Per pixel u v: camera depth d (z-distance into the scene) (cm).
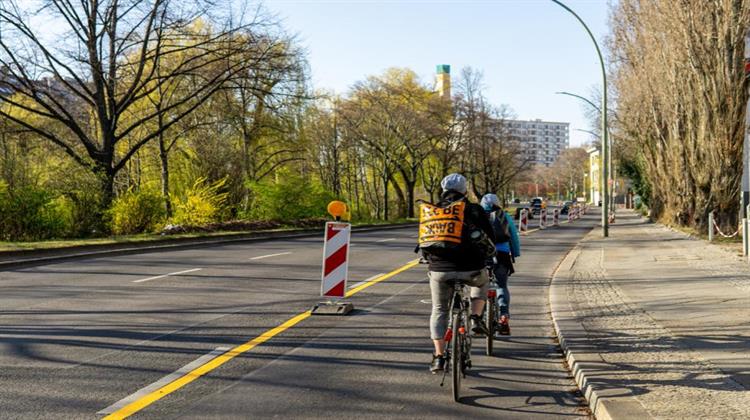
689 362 662
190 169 3484
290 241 2905
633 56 3894
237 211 3653
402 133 6069
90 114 3759
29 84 2816
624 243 2600
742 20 2483
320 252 2198
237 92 3816
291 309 1051
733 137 2614
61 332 850
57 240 2288
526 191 19075
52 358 712
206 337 832
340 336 848
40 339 806
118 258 1947
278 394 593
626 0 3647
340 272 1032
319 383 630
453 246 590
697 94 2684
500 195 9831
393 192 8131
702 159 2711
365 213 6184
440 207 609
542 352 775
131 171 4325
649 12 3259
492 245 604
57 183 2566
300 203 4066
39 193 2389
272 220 3691
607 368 639
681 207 3419
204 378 643
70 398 572
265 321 947
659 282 1348
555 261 1981
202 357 727
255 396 586
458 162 7400
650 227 3869
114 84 3100
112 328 880
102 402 562
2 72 2759
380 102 5956
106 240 2292
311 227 3894
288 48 3334
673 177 3609
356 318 978
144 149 4138
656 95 3619
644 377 604
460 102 6706
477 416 538
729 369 632
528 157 9312
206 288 1283
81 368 673
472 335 742
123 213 2777
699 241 2561
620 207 12631
